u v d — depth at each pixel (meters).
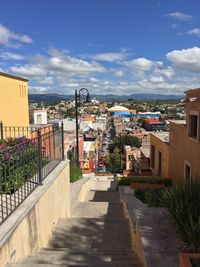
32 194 5.52
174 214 4.83
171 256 3.97
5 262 3.86
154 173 18.16
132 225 6.22
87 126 72.25
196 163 10.37
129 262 4.44
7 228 4.00
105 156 51.59
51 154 8.57
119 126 101.12
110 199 13.67
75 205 10.98
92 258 4.82
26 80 13.33
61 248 5.75
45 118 30.62
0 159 4.69
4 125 10.91
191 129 11.18
